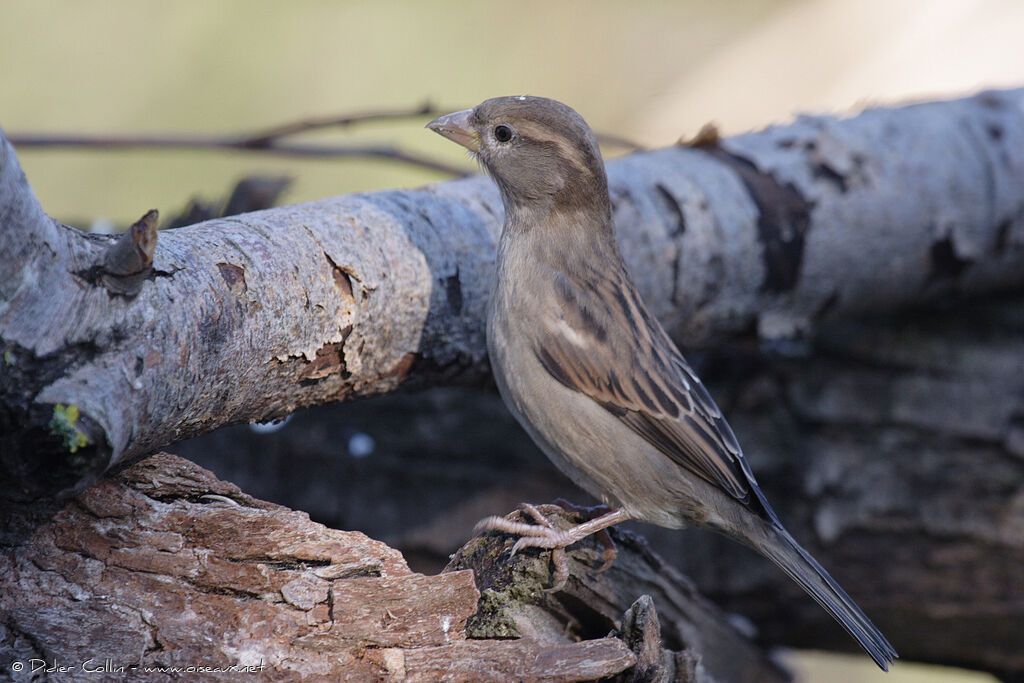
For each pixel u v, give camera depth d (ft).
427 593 17.78
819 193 29.96
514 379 23.41
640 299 24.72
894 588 30.91
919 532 30.55
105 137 33.27
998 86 38.65
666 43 60.23
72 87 57.21
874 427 31.17
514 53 61.31
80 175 55.88
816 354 31.89
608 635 20.17
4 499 16.85
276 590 17.38
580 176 24.34
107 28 59.98
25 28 59.77
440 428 32.27
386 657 17.52
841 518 31.07
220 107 58.29
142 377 15.62
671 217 28.02
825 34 55.52
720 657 26.86
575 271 23.91
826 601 22.89
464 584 17.90
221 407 18.43
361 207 22.02
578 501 31.94
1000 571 30.12
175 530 17.46
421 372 23.32
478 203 25.20
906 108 33.53
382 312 21.04
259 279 18.47
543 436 23.77
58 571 17.12
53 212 55.77
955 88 46.44
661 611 24.25
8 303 14.38
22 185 14.19
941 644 31.58
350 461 32.24
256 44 61.11
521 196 24.58
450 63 61.26
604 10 62.54
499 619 19.33
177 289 16.67
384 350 21.63
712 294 29.01
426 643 17.75
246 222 19.71
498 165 24.72
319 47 61.05
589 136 24.54
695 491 23.40
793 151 30.83
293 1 62.44
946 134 32.37
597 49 61.16
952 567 30.45
